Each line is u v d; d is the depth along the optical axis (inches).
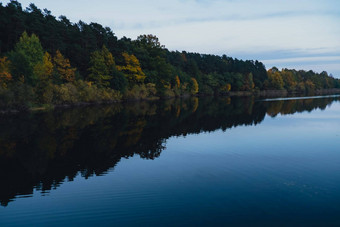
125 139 926.4
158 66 3678.6
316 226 353.7
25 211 410.9
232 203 425.4
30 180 542.3
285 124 1258.6
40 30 2662.4
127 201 438.9
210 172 581.9
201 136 983.6
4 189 497.4
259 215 384.8
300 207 407.8
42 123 1256.2
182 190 482.3
